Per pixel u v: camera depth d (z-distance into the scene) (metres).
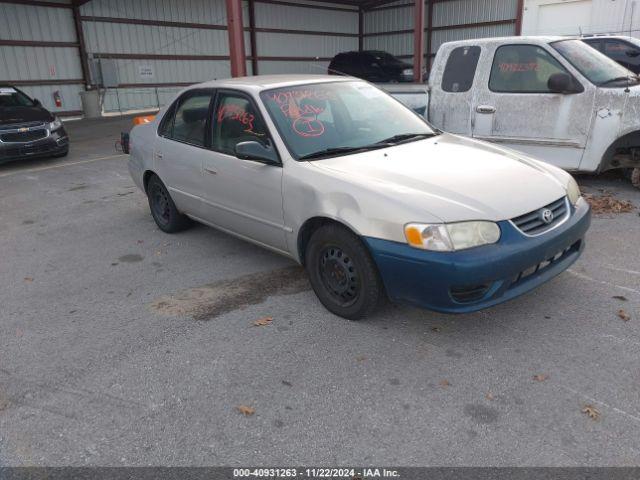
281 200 3.79
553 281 4.03
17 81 17.16
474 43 6.57
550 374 2.95
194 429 2.66
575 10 21.20
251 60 23.61
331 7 26.23
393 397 2.82
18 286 4.49
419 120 4.61
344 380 2.98
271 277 4.39
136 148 5.66
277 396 2.88
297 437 2.57
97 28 18.67
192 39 21.34
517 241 3.07
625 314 3.51
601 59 6.17
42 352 3.42
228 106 4.36
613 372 2.94
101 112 19.12
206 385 3.00
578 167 6.03
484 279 2.97
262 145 3.90
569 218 3.43
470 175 3.42
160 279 4.48
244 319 3.71
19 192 7.95
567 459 2.36
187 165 4.79
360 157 3.76
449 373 3.00
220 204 4.51
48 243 5.56
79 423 2.74
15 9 16.73
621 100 5.59
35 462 2.48
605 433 2.50
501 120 6.39
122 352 3.38
